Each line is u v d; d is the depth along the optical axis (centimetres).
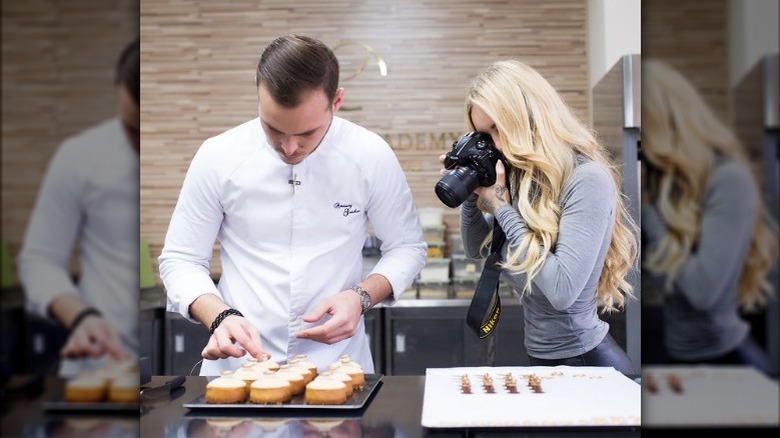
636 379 125
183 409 111
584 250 142
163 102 408
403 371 351
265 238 168
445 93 404
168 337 352
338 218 170
